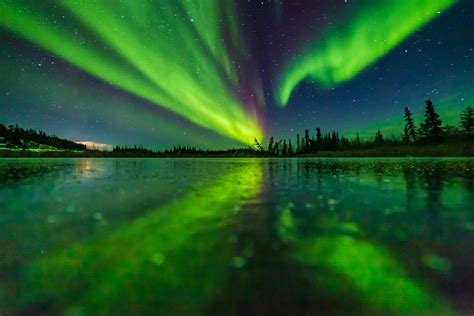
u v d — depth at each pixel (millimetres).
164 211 2459
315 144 52406
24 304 1040
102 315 978
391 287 1141
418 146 35750
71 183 4676
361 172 6891
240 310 982
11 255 1458
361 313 996
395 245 1599
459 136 37188
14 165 11688
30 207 2633
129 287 1141
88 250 1521
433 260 1403
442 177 5418
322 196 3236
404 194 3361
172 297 1064
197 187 4105
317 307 1009
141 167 10453
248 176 6094
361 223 2057
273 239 1701
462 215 2289
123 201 2934
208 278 1199
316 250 1521
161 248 1550
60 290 1126
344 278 1216
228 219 2166
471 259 1409
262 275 1231
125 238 1715
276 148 50531
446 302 1056
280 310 986
